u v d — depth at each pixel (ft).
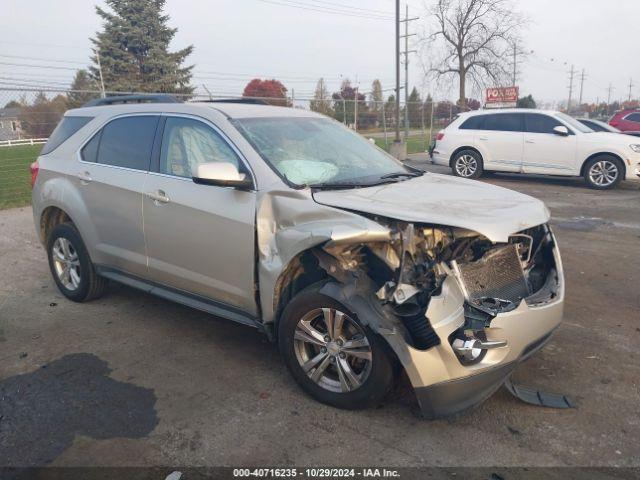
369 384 10.61
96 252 15.98
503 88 109.70
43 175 17.33
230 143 12.80
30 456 9.89
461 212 10.44
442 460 9.68
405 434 10.41
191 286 13.61
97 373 12.91
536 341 10.82
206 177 11.46
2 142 57.82
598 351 13.73
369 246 10.42
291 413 11.15
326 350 11.10
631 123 57.93
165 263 14.02
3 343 14.57
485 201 11.43
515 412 11.13
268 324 12.22
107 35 132.16
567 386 12.10
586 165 39.58
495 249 11.24
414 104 98.78
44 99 57.52
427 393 9.95
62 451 10.02
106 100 17.46
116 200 14.88
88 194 15.75
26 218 30.81
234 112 13.82
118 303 17.37
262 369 13.03
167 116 14.39
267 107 15.06
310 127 14.74
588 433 10.41
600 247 23.44
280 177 11.90
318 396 11.39
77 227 16.25
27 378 12.68
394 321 10.14
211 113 13.53
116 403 11.60
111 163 15.42
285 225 11.42
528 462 9.61
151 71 135.85
